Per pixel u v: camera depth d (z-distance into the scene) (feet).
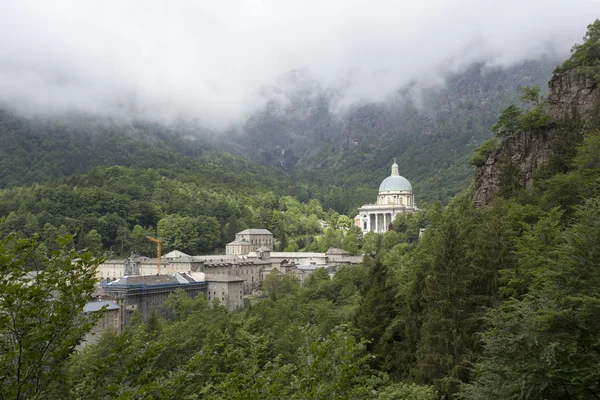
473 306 229.04
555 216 214.69
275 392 117.70
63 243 83.97
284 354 287.48
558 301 135.85
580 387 122.52
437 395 205.05
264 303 514.27
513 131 416.05
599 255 142.31
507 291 208.74
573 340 126.21
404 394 187.01
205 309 549.95
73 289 81.46
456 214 433.07
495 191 378.32
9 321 76.23
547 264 168.86
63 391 89.92
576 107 359.25
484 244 252.62
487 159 414.82
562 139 328.49
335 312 376.68
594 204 161.17
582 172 270.67
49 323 78.74
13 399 74.90
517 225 280.72
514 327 134.92
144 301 614.75
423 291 259.80
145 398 87.20
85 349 268.82
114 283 608.60
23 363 78.02
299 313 439.22
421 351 231.50
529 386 122.11
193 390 170.40
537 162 371.76
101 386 89.45
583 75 366.02
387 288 306.76
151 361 94.38
